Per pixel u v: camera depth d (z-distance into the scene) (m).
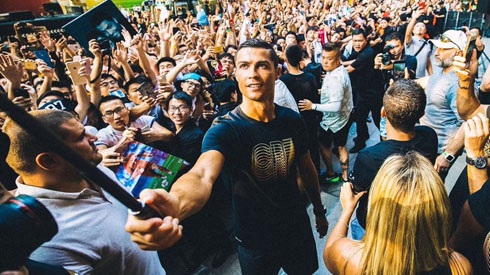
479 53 2.48
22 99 2.54
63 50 4.82
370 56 3.78
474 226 1.17
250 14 11.91
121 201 0.52
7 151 0.98
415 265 0.94
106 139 2.38
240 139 1.37
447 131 2.37
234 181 1.50
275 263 1.69
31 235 0.51
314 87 3.13
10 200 0.53
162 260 2.70
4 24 7.21
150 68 3.86
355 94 4.41
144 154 1.89
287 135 1.46
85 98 2.82
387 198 0.96
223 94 2.84
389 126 1.66
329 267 1.20
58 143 0.37
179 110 2.46
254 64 1.28
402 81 1.62
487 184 1.13
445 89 2.29
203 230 2.57
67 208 1.15
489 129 1.34
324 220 1.97
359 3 15.29
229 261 2.59
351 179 1.75
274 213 1.54
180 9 12.52
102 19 3.40
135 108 2.57
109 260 1.22
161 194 0.66
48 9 10.36
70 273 0.90
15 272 0.49
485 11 3.25
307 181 1.80
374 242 1.00
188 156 2.48
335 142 3.34
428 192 0.92
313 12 12.32
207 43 5.57
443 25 10.78
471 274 0.97
